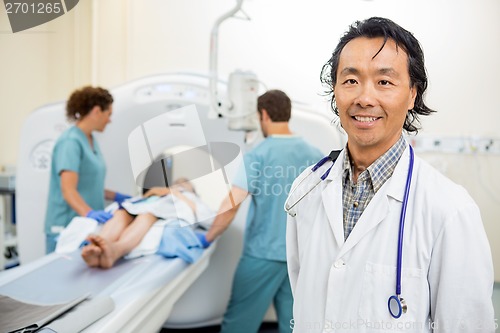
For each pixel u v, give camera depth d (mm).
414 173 825
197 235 1795
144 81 2002
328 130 1812
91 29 2650
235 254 2016
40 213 2117
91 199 2029
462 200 753
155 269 1462
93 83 2656
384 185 830
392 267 777
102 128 2012
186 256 1615
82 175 1989
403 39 763
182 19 2520
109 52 2633
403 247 775
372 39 771
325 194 882
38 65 2734
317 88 1896
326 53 1850
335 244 851
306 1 1859
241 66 2053
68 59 2719
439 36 1890
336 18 1819
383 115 765
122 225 1704
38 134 2096
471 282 728
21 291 1248
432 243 755
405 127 888
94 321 1044
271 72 1954
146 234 1659
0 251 2414
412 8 1801
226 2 2449
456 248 729
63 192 1911
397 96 756
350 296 803
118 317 1085
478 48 1898
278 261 1656
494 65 1911
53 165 1982
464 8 1863
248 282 1706
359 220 821
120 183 2094
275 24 1937
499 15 1868
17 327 929
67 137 1938
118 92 2008
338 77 801
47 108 2107
